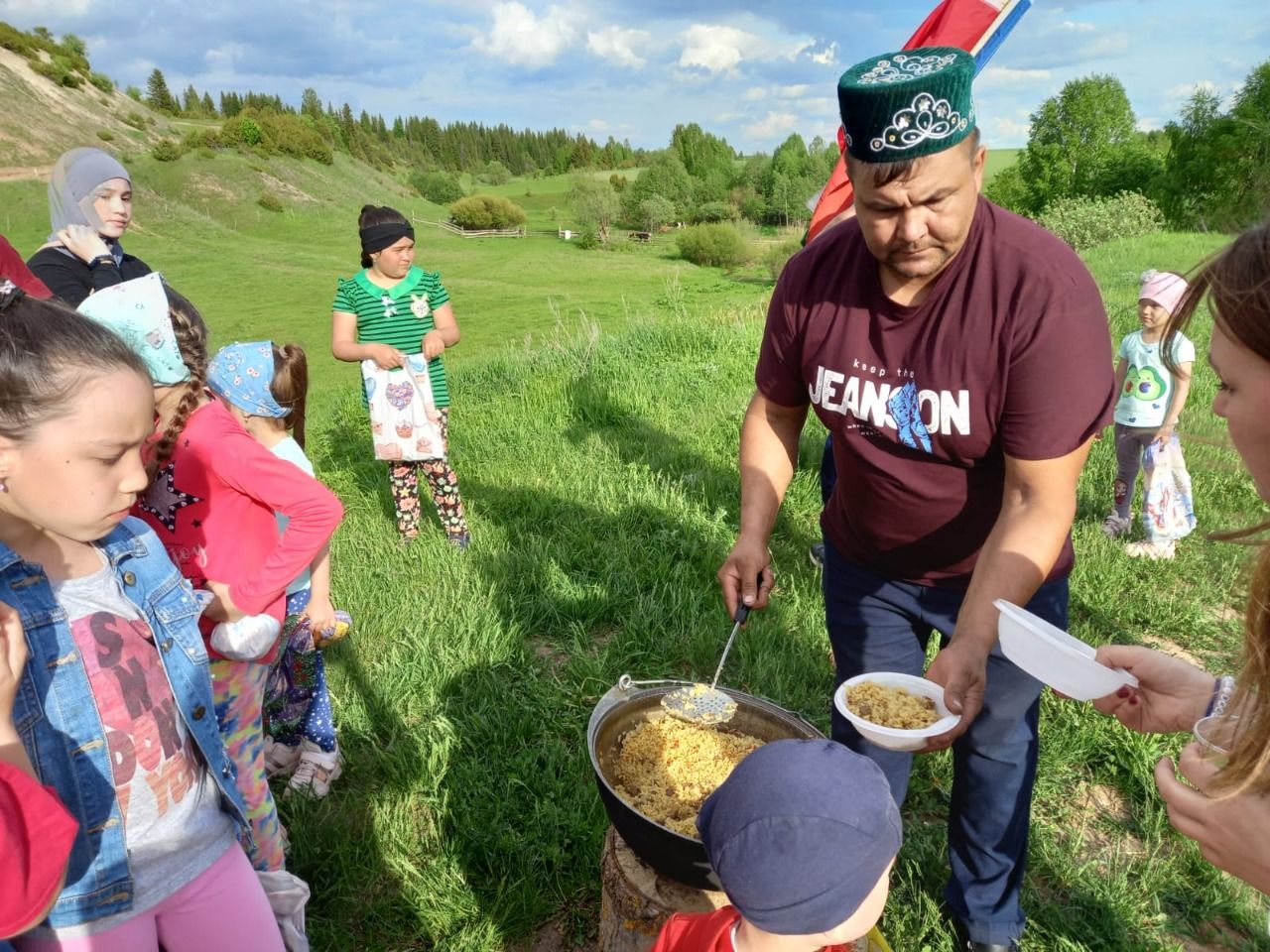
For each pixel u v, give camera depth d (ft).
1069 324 6.32
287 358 10.25
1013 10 13.05
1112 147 232.12
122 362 4.92
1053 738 11.00
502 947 8.55
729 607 8.21
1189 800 4.30
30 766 4.57
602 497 18.49
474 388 28.68
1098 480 19.62
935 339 6.79
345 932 8.57
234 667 7.68
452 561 15.64
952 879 8.52
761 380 8.52
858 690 6.90
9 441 4.64
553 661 13.12
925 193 5.92
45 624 5.26
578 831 9.53
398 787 10.31
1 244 12.26
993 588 6.55
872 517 7.84
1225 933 8.71
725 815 4.50
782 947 4.53
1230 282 3.63
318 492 7.50
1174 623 13.74
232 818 6.43
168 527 7.59
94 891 5.42
